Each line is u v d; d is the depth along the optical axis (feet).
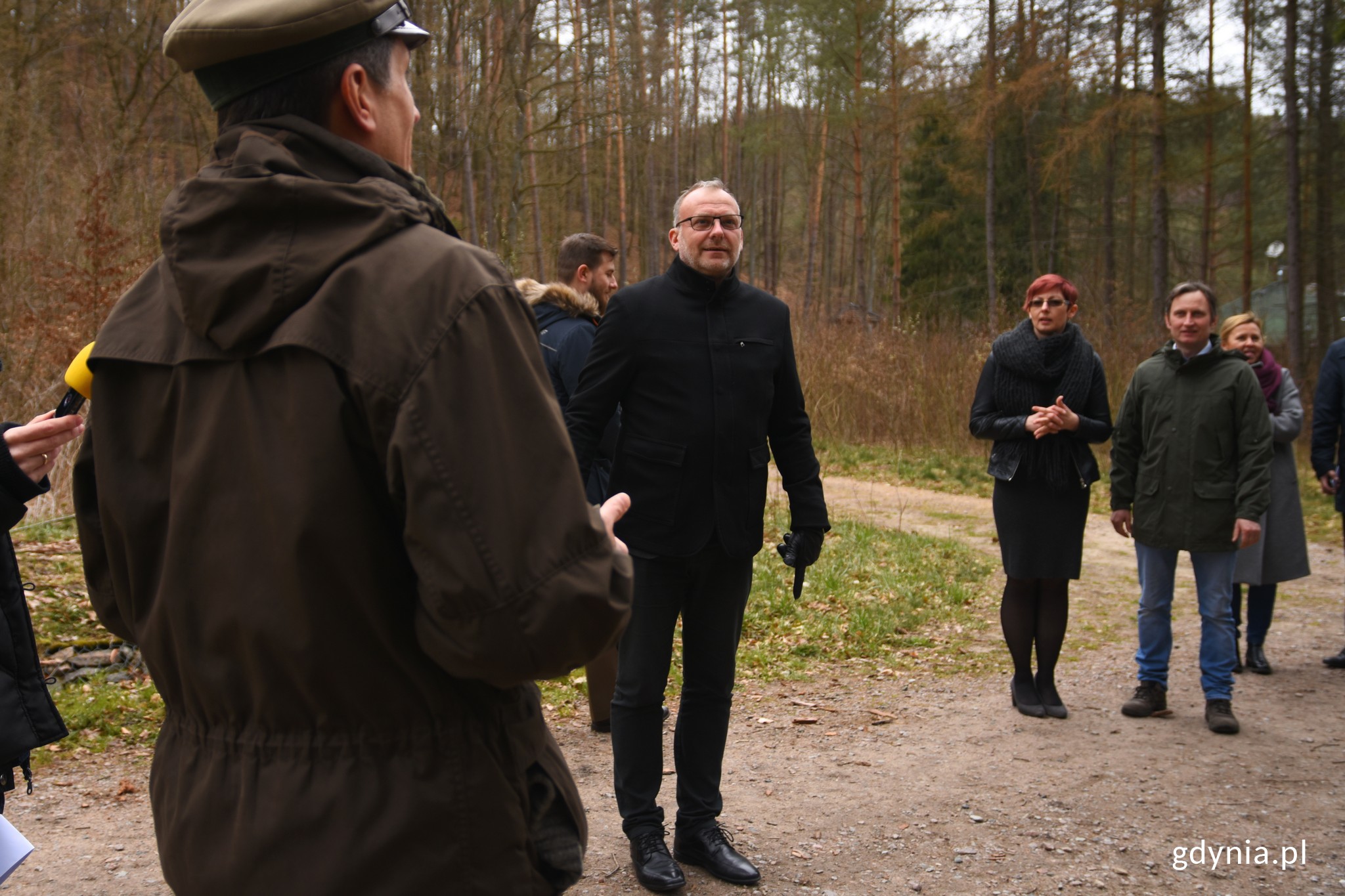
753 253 147.54
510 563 3.31
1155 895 9.29
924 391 48.44
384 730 3.63
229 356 3.61
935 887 9.41
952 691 15.74
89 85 52.06
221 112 4.05
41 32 49.24
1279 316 90.74
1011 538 14.38
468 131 70.33
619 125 88.99
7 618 6.11
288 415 3.47
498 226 72.59
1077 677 16.51
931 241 110.01
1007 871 9.75
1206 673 14.02
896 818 10.97
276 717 3.61
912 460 45.03
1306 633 19.29
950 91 84.38
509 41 72.49
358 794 3.55
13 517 5.80
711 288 9.45
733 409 9.22
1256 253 87.71
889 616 19.54
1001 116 84.58
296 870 3.51
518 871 3.75
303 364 3.46
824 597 20.74
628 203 127.75
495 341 3.52
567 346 12.36
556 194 105.81
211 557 3.63
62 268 32.68
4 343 31.30
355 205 3.58
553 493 3.45
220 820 3.67
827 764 12.59
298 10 3.76
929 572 23.62
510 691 3.93
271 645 3.52
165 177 49.75
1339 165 71.97
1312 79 69.21
